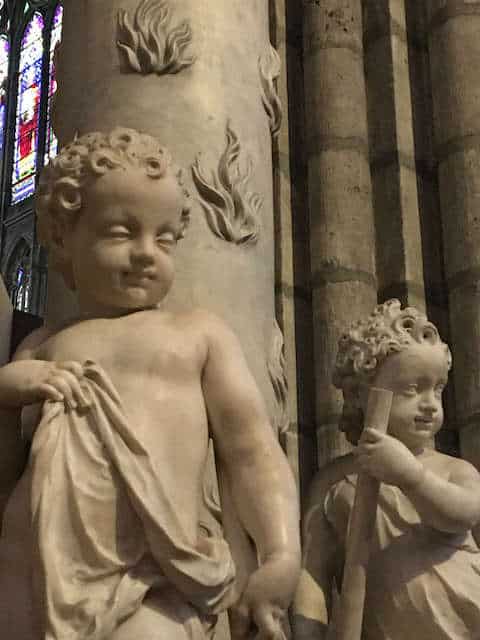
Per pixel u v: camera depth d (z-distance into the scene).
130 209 1.37
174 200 1.40
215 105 2.40
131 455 1.26
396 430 1.92
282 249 3.57
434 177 3.64
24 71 13.57
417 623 1.83
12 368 1.33
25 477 1.29
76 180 1.39
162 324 1.40
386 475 1.79
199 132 2.36
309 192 3.66
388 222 3.55
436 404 1.93
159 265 1.39
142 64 2.38
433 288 3.46
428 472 1.82
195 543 1.27
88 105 2.40
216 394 1.37
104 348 1.36
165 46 2.39
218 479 1.39
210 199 2.31
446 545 1.89
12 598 1.23
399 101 3.71
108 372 1.34
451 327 3.33
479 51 3.67
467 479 1.90
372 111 3.75
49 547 1.21
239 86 2.48
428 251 3.52
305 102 3.82
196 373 1.37
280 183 3.67
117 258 1.38
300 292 3.56
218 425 1.37
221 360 1.38
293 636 1.97
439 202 3.56
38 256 12.50
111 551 1.23
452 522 1.83
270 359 2.34
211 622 1.29
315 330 3.44
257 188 2.42
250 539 1.34
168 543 1.22
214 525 1.37
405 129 3.68
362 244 3.53
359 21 3.90
